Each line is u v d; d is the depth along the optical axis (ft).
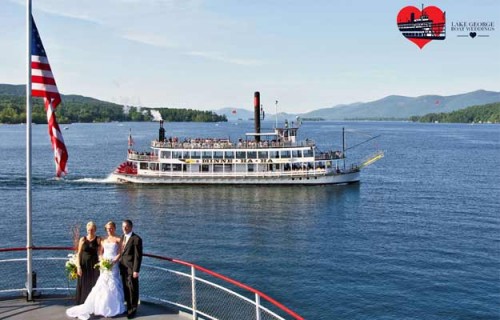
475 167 503.20
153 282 147.43
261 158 365.81
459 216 259.60
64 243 199.72
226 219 252.42
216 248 194.39
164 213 266.98
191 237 212.23
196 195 325.62
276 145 368.07
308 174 365.81
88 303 56.95
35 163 495.00
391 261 177.68
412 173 454.81
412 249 194.08
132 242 57.82
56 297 62.85
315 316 129.90
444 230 227.40
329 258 181.27
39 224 233.55
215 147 365.61
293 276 160.56
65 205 285.64
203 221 246.88
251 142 371.15
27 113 62.54
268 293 145.28
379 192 341.82
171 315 58.34
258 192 338.75
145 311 59.36
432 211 274.16
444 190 351.25
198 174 364.79
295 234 219.41
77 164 500.33
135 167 382.42
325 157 373.20
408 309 134.82
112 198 311.47
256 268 168.55
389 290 148.46
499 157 613.93
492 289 149.69
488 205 291.17
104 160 541.34
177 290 141.38
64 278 142.41
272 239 209.87
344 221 248.52
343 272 164.86
